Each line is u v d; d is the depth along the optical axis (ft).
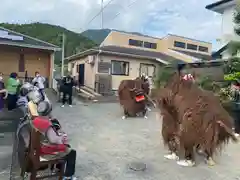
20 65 55.77
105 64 60.03
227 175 15.76
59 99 46.11
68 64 83.61
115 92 58.80
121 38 78.23
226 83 31.48
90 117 33.78
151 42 84.28
